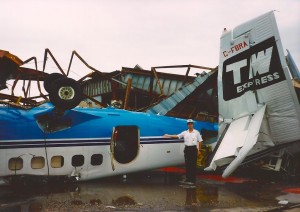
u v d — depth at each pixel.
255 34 7.30
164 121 8.40
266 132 7.21
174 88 13.16
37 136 7.00
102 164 7.55
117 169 7.70
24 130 6.93
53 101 6.72
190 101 10.97
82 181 7.64
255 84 7.30
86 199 5.96
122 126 7.80
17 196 6.11
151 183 7.80
